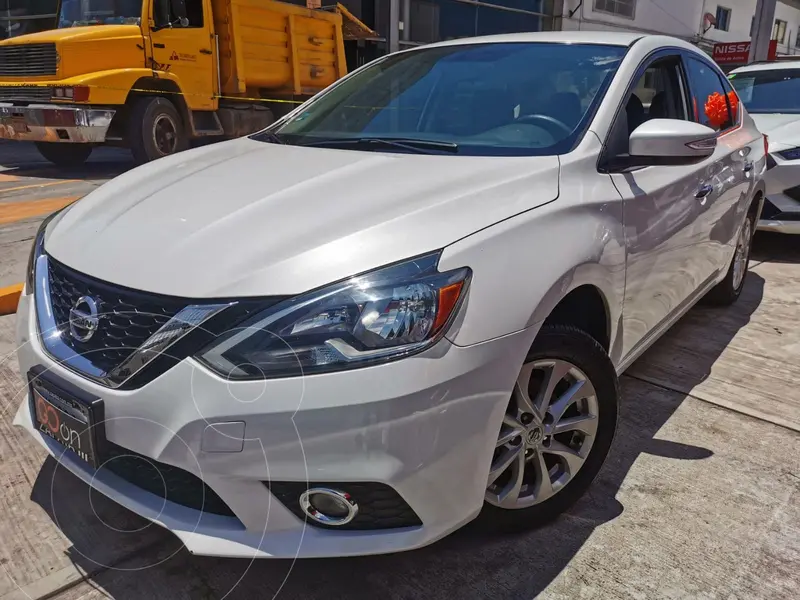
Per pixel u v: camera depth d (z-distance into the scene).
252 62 10.08
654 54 3.00
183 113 9.51
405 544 1.75
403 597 1.95
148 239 1.92
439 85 2.90
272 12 10.26
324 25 11.41
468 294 1.75
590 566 2.08
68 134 8.44
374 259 1.72
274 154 2.56
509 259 1.85
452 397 1.70
